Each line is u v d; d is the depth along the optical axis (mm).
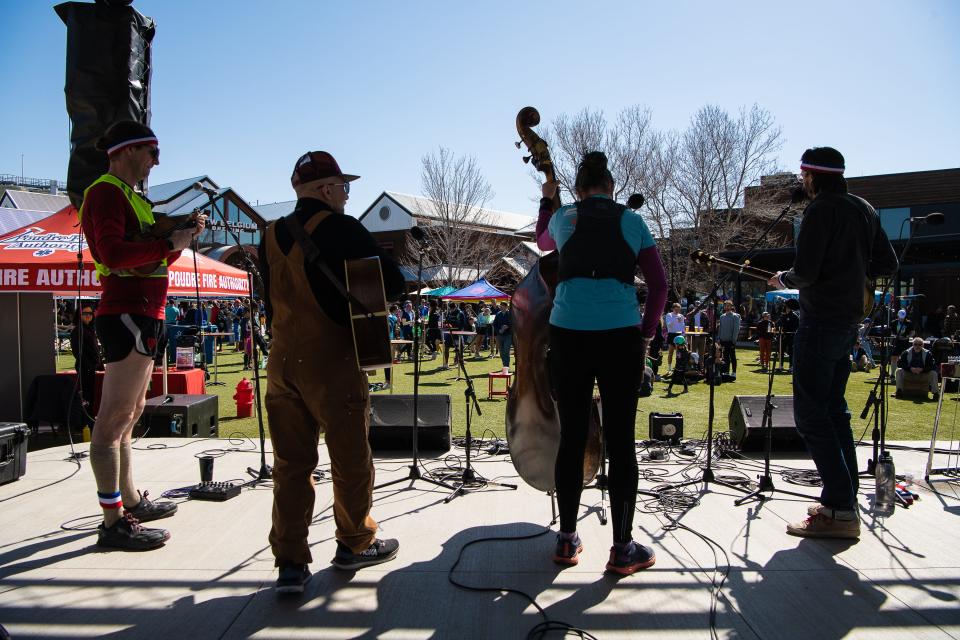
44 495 4066
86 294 6512
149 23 4605
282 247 2670
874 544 3211
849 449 3467
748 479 4395
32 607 2561
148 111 4621
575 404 2883
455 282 39156
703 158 30547
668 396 11367
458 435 6535
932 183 24891
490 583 2773
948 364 4332
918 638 2318
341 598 2643
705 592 2688
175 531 3412
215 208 3752
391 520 3574
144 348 3203
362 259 2635
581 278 2793
